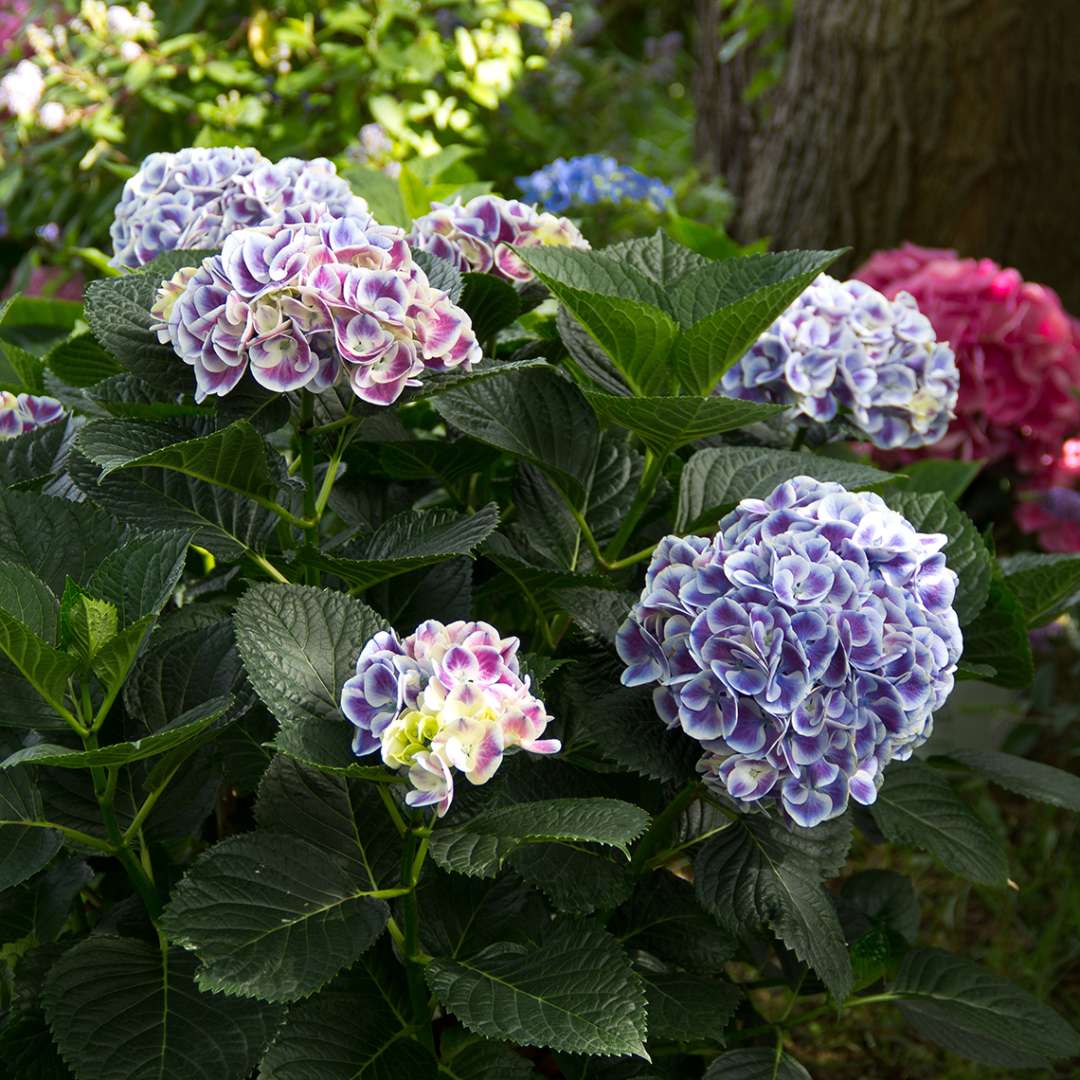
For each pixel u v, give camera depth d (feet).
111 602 4.79
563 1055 5.67
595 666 5.40
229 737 5.49
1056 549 11.55
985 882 5.70
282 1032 4.92
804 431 7.06
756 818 5.44
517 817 4.51
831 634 4.67
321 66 14.42
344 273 4.66
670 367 5.77
